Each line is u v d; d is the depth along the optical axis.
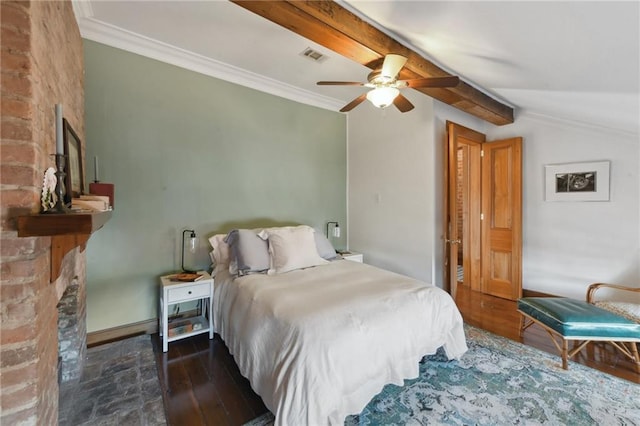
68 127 1.50
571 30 1.34
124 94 2.53
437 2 1.45
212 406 1.73
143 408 1.70
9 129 0.97
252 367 1.71
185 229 2.88
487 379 1.96
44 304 1.11
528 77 2.14
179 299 2.42
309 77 3.26
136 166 2.60
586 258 3.12
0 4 0.96
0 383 0.95
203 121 2.97
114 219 2.50
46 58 1.22
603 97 2.04
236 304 2.16
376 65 2.17
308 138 3.88
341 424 1.41
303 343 1.46
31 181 1.00
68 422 1.57
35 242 1.01
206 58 2.84
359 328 1.62
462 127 3.44
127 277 2.57
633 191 2.82
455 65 2.36
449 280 3.16
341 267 2.75
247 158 3.30
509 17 1.38
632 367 2.09
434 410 1.67
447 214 3.18
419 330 1.89
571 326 2.06
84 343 2.17
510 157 3.56
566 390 1.83
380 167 3.87
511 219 3.54
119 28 2.37
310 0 1.66
